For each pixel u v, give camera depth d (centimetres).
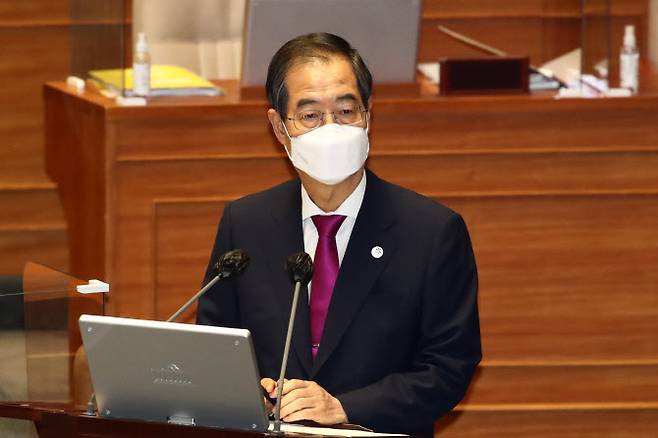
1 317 1069
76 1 1856
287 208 1109
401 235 1073
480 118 1647
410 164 1650
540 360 1667
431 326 1059
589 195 1656
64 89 1795
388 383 1040
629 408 1653
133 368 891
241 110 1627
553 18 1895
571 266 1664
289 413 977
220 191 1636
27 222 2209
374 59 1661
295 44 1065
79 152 1733
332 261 1079
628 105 1647
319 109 1047
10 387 1070
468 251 1087
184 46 2056
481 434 1658
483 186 1655
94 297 1080
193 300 1007
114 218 1622
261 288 1085
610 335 1670
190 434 869
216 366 867
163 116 1614
